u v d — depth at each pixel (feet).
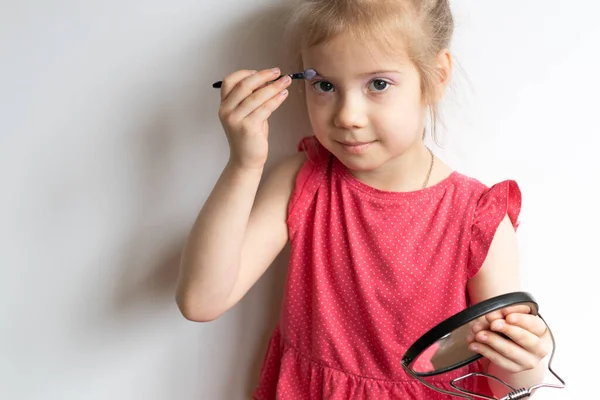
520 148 3.49
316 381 3.35
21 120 3.28
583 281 3.66
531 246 3.61
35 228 3.40
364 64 2.87
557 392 3.80
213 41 3.27
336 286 3.30
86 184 3.37
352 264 3.26
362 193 3.23
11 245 3.41
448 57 3.10
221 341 3.63
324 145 3.07
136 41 3.25
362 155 3.01
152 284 3.52
